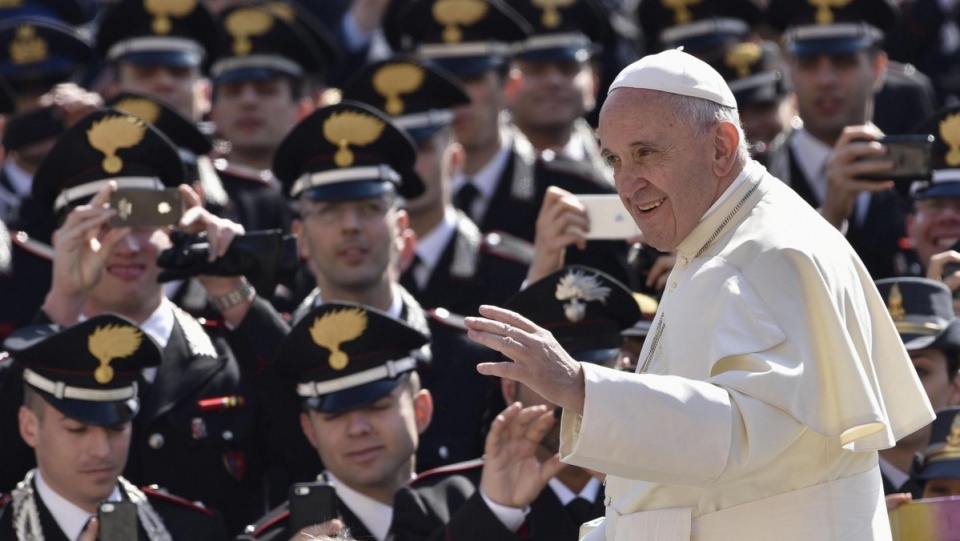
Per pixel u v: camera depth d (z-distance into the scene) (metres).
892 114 36.41
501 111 33.38
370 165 27.05
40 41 36.03
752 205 15.77
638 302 24.98
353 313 23.77
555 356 14.58
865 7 31.78
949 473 21.67
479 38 33.50
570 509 22.73
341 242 26.61
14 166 33.00
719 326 15.05
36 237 30.69
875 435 15.22
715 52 34.94
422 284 30.14
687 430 14.46
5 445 24.14
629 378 14.59
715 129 15.59
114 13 33.88
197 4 33.91
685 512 15.55
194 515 23.41
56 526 22.64
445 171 30.75
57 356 22.94
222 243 24.78
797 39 31.86
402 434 23.64
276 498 25.78
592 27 35.09
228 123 33.22
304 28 36.22
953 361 23.86
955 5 40.38
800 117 31.88
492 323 14.57
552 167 33.28
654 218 15.79
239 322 25.62
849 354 14.96
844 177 26.09
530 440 21.95
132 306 26.09
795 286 15.17
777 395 14.65
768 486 15.40
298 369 23.92
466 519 21.73
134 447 25.17
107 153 26.50
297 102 34.03
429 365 26.98
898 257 29.95
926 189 27.41
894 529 19.19
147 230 26.14
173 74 33.69
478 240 30.88
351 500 23.52
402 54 36.69
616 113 15.59
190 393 25.62
